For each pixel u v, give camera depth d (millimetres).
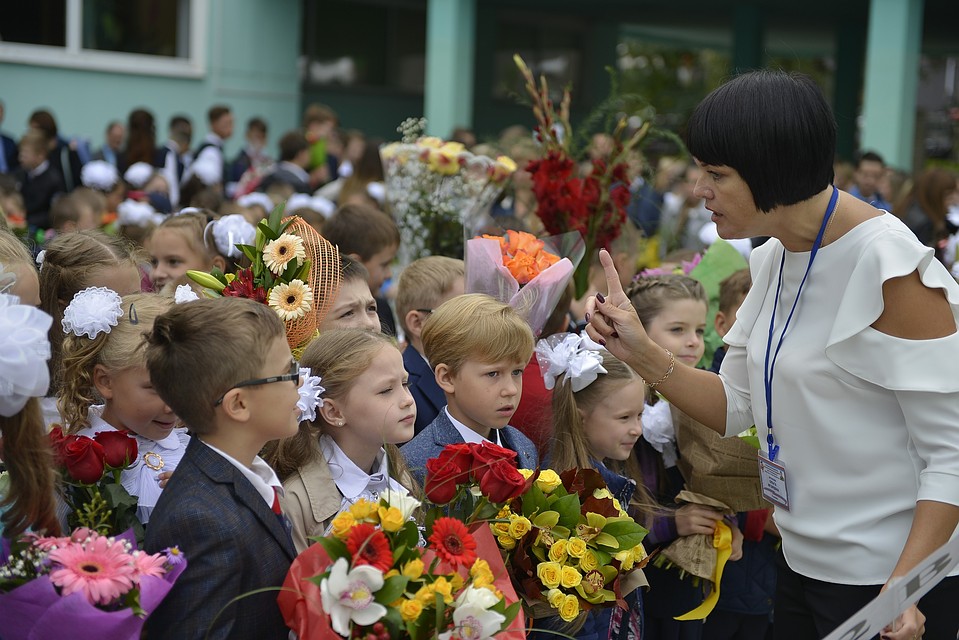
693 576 3158
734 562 3432
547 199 4094
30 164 9219
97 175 8203
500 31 16938
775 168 2201
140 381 2479
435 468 2148
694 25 17625
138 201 8305
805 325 2334
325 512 2393
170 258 3840
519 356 2707
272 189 8031
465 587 1953
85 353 2504
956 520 2133
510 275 3166
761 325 2449
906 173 9406
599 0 15320
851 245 2264
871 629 1965
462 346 2674
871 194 9453
